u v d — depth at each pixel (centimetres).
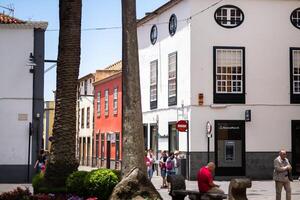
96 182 1542
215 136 2983
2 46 2836
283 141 3045
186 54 3081
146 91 3759
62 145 1700
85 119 5866
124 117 1566
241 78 3041
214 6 3052
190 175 2958
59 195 1584
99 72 5391
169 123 3328
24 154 2812
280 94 3067
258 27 3077
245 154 3005
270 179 3011
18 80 2839
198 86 3005
